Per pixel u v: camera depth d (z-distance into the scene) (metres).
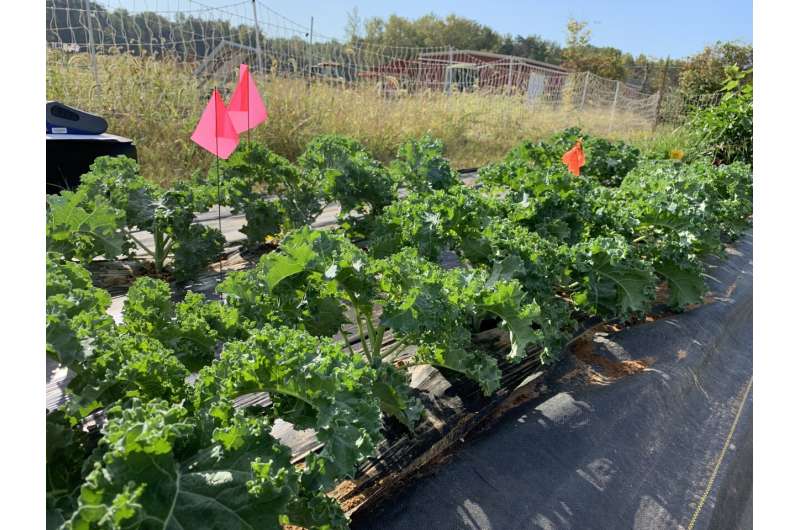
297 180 6.25
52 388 3.20
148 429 1.79
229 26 12.02
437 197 4.60
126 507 1.61
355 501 2.92
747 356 5.70
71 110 6.20
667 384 4.48
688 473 3.79
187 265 5.22
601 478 3.43
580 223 5.59
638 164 9.67
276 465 2.01
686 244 5.79
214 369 2.35
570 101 22.47
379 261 3.38
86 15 9.99
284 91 11.11
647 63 41.94
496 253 4.33
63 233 4.24
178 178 8.86
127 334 2.59
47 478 2.01
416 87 16.31
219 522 1.81
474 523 2.95
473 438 3.58
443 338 3.40
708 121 13.99
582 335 5.06
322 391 2.33
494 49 60.78
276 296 3.28
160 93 9.73
